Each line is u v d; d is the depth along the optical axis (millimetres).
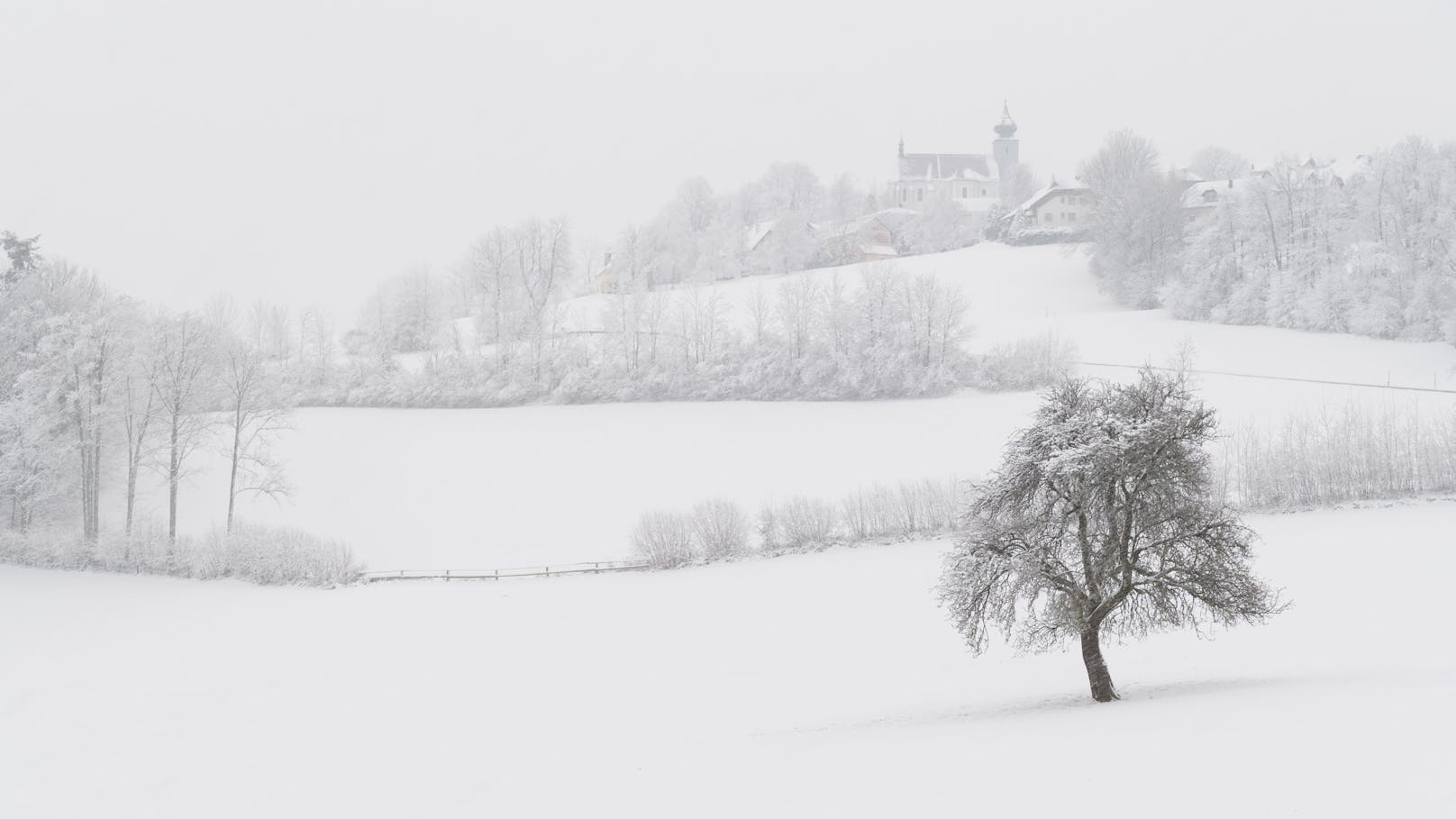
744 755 25031
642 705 35750
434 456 82375
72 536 63625
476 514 71938
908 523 58594
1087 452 26297
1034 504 28641
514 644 45188
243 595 56156
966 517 29719
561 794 23516
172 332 69812
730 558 57312
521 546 66500
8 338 72500
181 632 49344
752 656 41156
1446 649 30734
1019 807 16484
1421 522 49719
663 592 51969
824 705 33594
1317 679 26016
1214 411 28203
